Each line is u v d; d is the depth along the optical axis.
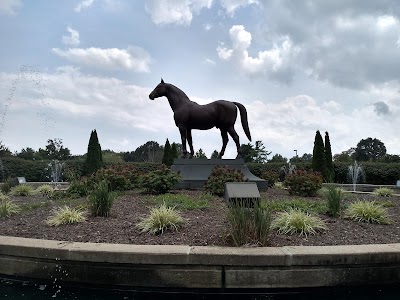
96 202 5.96
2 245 4.03
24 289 3.81
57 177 19.58
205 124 10.81
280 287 3.65
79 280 3.80
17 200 9.36
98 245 3.96
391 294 3.70
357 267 3.74
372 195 11.16
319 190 10.15
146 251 3.71
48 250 3.86
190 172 10.44
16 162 18.95
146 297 3.64
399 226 5.59
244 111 11.01
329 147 17.78
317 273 3.68
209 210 6.60
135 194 8.87
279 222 5.00
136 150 49.38
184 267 3.67
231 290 3.66
